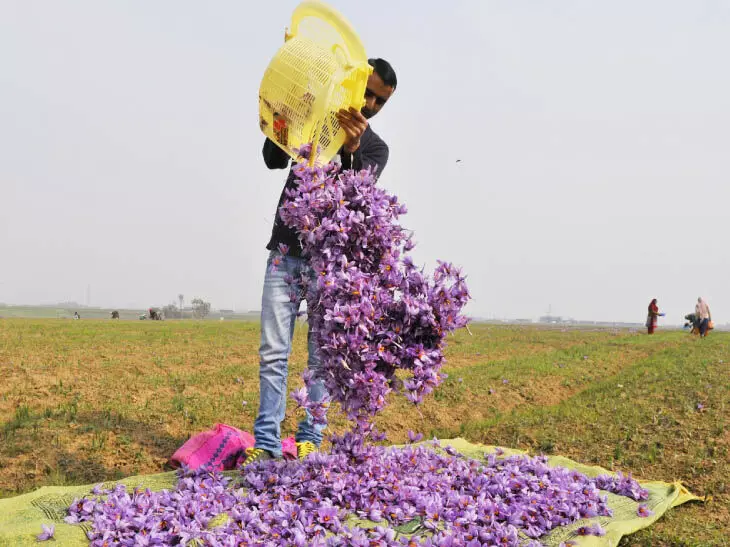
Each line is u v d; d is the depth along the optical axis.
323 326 3.78
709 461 5.55
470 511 3.56
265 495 3.70
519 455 4.92
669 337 26.00
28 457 5.03
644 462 5.73
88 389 8.02
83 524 3.35
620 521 3.83
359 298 3.67
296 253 4.58
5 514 3.54
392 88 4.43
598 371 13.27
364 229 3.79
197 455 4.85
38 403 7.03
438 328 3.73
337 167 4.02
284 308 4.60
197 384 9.05
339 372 3.69
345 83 3.98
